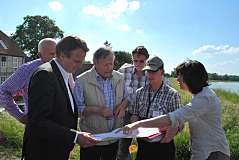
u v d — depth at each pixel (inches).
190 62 66.1
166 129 70.4
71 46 56.4
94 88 80.6
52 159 55.7
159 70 76.2
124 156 106.0
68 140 53.2
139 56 104.0
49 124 50.3
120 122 85.8
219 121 63.4
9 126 161.3
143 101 83.7
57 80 56.5
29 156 56.0
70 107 61.1
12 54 971.9
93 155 78.7
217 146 62.2
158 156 72.0
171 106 77.9
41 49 90.5
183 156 123.8
